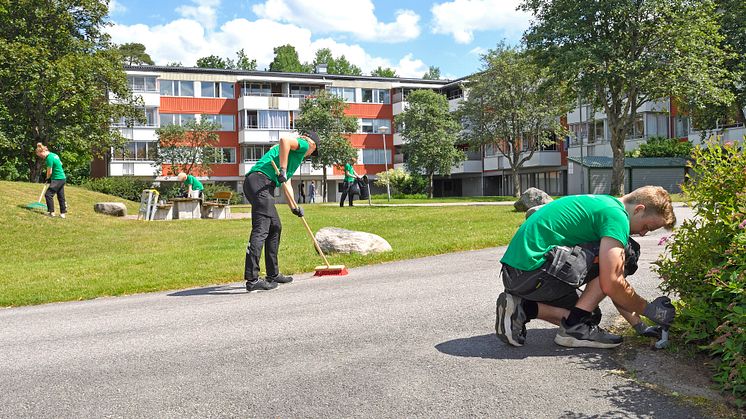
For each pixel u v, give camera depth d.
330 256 9.77
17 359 4.48
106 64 37.41
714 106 31.62
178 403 3.41
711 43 30.02
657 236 10.50
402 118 57.25
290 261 9.46
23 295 7.63
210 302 6.52
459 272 7.65
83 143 36.81
